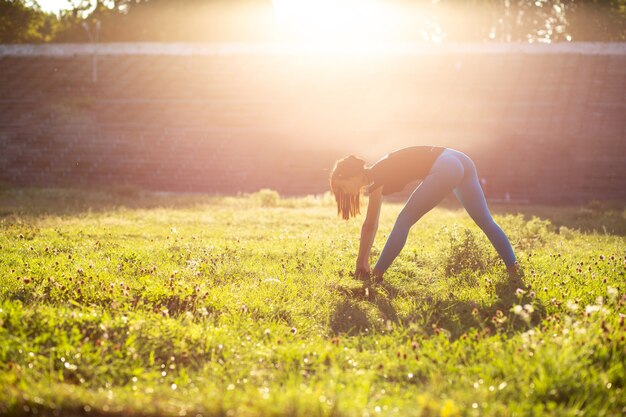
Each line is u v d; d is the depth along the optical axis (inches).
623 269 279.6
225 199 1043.9
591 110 1665.8
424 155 259.1
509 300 219.8
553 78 1807.3
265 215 697.6
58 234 436.5
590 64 1852.9
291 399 120.6
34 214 666.2
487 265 285.9
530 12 2534.5
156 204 900.6
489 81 1819.6
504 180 1424.7
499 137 1573.6
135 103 1829.5
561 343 156.6
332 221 611.5
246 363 161.2
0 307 188.5
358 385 142.9
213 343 172.6
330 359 165.3
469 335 180.2
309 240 413.4
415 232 473.4
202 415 118.0
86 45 2097.7
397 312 220.7
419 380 151.9
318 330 202.1
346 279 268.7
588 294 226.1
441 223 548.4
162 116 1764.3
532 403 132.1
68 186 1382.9
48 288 235.9
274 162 1562.5
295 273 285.4
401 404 128.7
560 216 776.9
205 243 383.6
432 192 254.7
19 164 1555.1
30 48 2105.1
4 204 844.6
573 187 1401.3
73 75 1979.6
